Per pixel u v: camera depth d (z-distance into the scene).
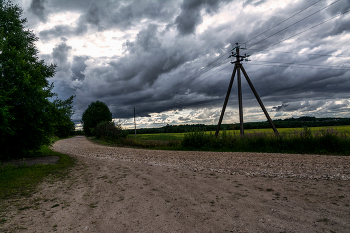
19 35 13.31
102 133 41.19
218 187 5.28
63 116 13.48
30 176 7.37
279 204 3.83
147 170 8.23
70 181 6.83
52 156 13.69
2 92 9.65
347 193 4.19
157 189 5.39
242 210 3.66
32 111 11.37
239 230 2.93
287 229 2.87
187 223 3.28
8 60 10.70
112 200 4.68
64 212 4.05
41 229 3.29
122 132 37.41
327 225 2.91
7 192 5.57
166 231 3.05
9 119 10.28
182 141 18.09
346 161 7.89
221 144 16.14
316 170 6.53
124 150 18.97
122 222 3.46
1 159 11.66
